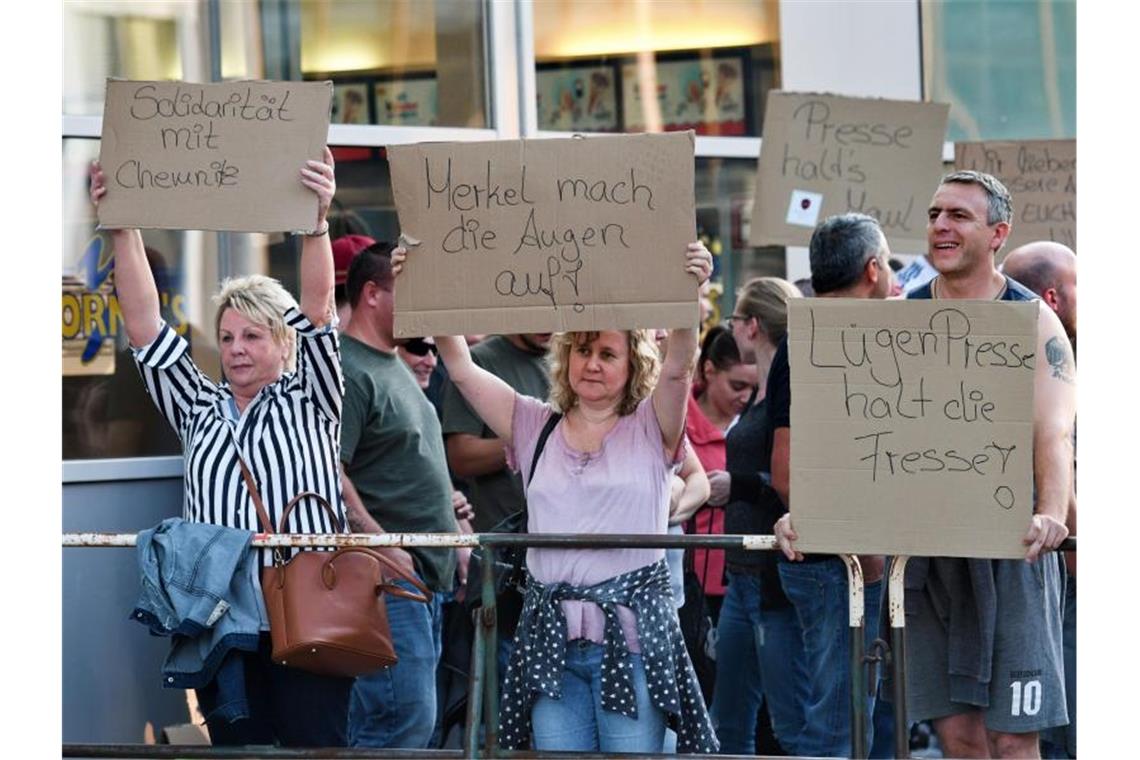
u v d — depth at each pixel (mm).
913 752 17500
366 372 13500
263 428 11703
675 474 13492
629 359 11383
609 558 11211
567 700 11211
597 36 17734
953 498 10570
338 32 16156
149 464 14938
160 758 11086
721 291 18438
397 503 13516
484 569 11070
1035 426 11211
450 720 14211
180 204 11242
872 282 13445
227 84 11297
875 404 10609
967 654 11445
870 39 19328
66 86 14719
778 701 13922
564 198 11141
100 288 14797
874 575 13016
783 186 16219
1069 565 13867
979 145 16828
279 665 11492
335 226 16062
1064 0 20281
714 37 18406
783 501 13055
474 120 16953
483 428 14711
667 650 11172
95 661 14648
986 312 10531
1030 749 11656
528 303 11180
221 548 11109
